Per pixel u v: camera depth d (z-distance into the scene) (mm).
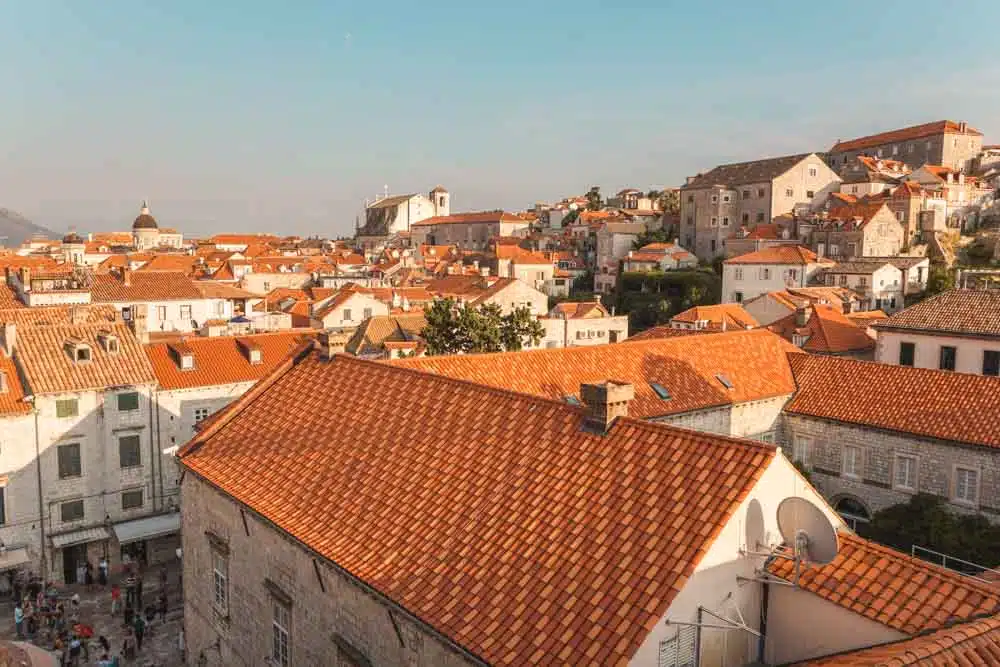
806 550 15609
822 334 63094
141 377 46094
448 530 19141
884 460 38594
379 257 184250
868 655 13656
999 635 13172
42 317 56438
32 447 42500
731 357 43719
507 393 22766
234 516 25641
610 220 161500
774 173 133750
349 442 24594
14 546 42125
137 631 35938
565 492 18422
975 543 33188
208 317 86500
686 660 15219
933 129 154250
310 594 21734
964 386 38219
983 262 115625
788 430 43031
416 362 33312
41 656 23672
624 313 125688
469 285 118750
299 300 103062
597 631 14656
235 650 26531
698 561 14977
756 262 109312
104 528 45188
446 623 16359
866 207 118438
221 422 29500
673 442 18062
